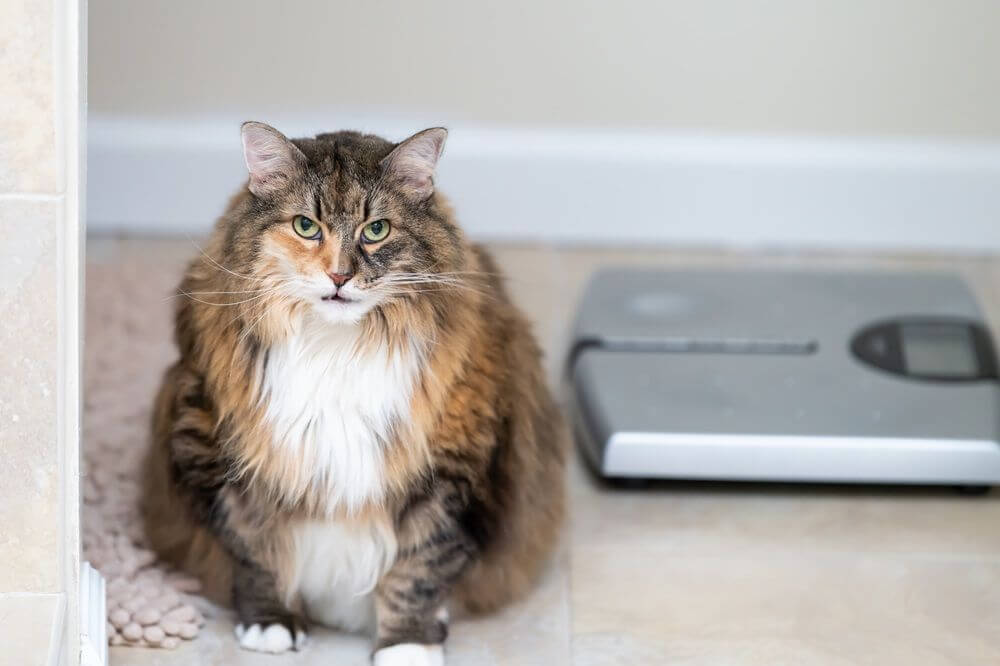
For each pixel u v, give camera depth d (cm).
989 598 209
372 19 318
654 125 329
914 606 206
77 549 165
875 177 331
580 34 320
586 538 226
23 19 148
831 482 247
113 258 316
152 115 326
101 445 240
